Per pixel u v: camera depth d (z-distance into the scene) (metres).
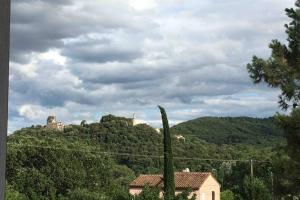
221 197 38.56
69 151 34.59
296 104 9.08
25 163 30.89
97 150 37.66
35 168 31.61
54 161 32.69
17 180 30.27
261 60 8.97
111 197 31.41
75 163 35.16
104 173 37.75
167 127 27.23
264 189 23.52
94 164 36.91
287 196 9.29
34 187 31.11
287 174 9.05
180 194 25.34
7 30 1.49
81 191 33.88
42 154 31.56
